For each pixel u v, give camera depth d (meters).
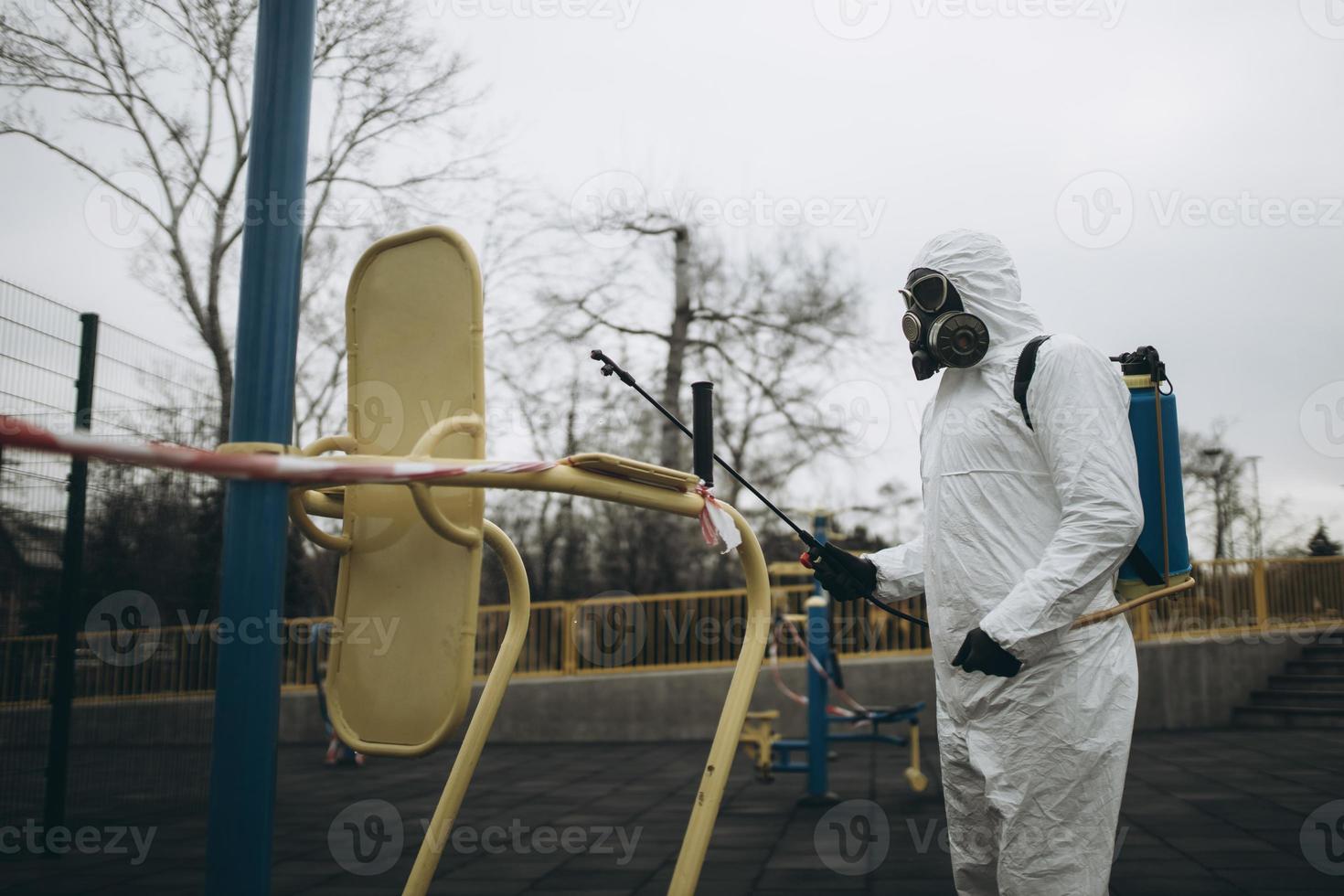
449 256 2.17
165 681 6.49
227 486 1.96
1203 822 5.66
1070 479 2.23
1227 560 12.26
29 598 5.59
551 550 17.62
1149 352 2.45
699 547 17.47
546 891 4.24
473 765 2.44
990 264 2.46
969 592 2.37
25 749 5.92
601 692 11.20
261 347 1.99
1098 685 2.26
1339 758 8.58
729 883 4.33
